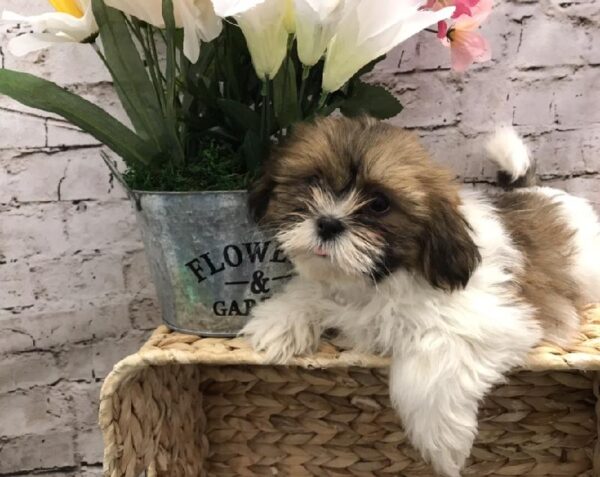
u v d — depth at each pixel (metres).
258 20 0.33
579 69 0.49
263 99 0.37
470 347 0.34
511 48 0.49
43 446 0.54
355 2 0.32
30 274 0.51
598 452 0.39
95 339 0.53
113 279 0.52
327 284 0.36
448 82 0.50
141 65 0.37
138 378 0.37
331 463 0.43
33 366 0.53
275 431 0.43
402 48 0.49
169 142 0.37
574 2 0.48
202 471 0.44
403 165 0.33
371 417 0.41
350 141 0.34
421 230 0.33
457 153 0.51
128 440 0.36
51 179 0.50
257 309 0.37
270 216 0.35
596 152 0.51
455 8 0.36
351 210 0.33
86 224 0.51
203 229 0.36
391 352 0.36
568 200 0.48
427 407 0.34
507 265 0.38
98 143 0.50
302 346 0.36
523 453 0.41
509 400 0.40
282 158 0.35
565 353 0.35
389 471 0.42
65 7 0.36
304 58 0.34
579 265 0.44
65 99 0.37
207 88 0.39
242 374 0.42
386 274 0.34
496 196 0.46
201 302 0.37
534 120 0.50
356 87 0.41
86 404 0.54
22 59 0.48
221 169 0.37
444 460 0.35
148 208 0.36
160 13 0.34
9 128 0.49
